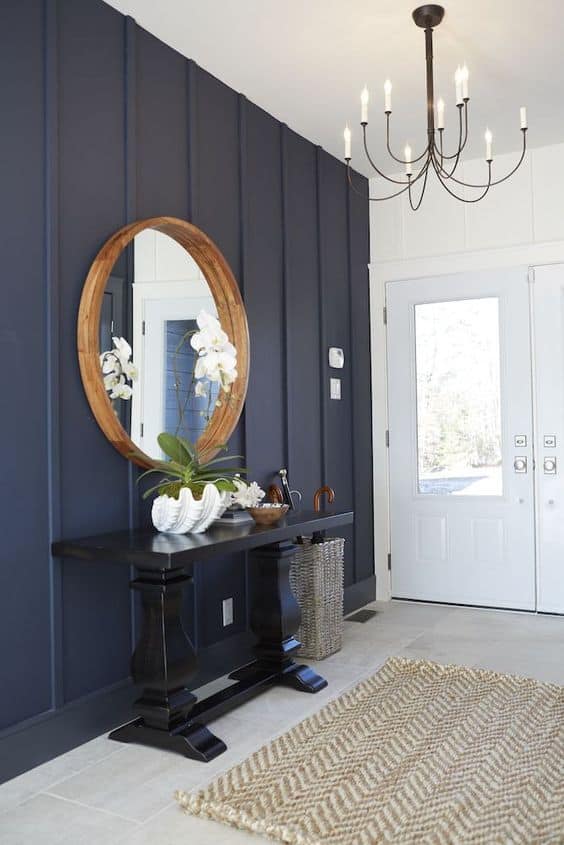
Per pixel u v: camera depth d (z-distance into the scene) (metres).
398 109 4.06
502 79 3.71
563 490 4.63
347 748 2.71
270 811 2.26
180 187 3.41
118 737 2.81
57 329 2.73
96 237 2.94
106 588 2.94
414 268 5.07
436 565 5.00
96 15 2.96
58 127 2.77
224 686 3.45
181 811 2.29
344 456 4.82
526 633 4.24
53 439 2.70
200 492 2.90
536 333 4.70
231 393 3.60
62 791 2.42
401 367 5.11
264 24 3.18
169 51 3.36
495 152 4.77
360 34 3.27
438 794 2.36
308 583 3.78
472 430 4.90
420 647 3.99
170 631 2.71
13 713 2.55
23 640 2.59
